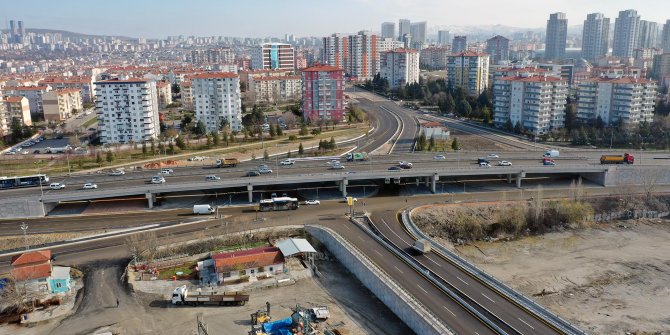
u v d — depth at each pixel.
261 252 115.12
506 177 176.00
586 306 106.06
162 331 92.25
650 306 106.31
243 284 108.69
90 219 140.12
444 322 86.81
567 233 143.12
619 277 118.62
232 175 162.88
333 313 98.31
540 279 117.31
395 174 159.25
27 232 130.88
